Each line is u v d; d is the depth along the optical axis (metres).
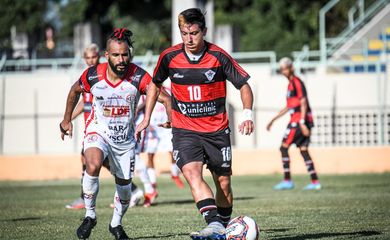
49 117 62.06
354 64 59.62
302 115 38.09
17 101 62.25
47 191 40.88
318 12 87.50
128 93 18.64
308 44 86.00
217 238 16.08
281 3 88.19
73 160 53.72
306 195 34.38
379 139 56.81
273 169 52.88
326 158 52.22
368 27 72.00
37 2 98.00
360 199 31.25
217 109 17.47
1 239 20.42
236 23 91.06
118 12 94.12
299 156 52.47
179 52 17.31
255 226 16.81
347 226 22.05
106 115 18.78
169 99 18.52
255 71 59.06
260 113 58.88
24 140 62.16
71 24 96.56
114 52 17.89
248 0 95.12
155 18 95.00
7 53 66.62
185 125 17.58
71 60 64.31
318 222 23.27
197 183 16.89
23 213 28.31
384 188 37.66
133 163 19.34
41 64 67.12
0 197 36.69
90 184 18.47
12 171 53.84
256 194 35.88
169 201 33.25
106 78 18.59
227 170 17.62
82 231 18.42
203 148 17.56
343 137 57.72
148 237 20.33
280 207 28.56
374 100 57.31
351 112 57.59
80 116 60.53
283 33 87.44
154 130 31.94
